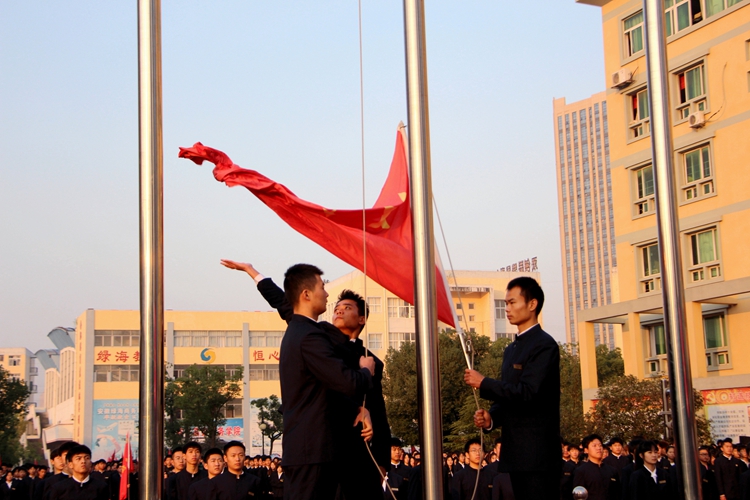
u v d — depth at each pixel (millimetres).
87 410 76812
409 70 6566
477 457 13203
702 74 30953
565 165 130750
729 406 28609
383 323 75688
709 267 30250
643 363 31609
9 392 62000
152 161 6457
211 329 80625
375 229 8648
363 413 5961
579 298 125938
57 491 11047
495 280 81375
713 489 17016
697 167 31078
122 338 78812
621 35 33875
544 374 6238
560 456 6355
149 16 6613
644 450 12758
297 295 6004
